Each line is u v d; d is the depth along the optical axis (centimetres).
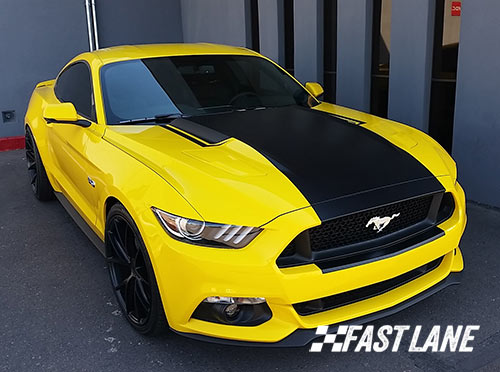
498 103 429
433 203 267
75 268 374
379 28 541
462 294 320
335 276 232
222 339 240
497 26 416
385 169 267
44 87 538
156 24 841
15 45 728
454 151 474
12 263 385
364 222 246
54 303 328
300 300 231
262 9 678
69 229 446
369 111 570
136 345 281
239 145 285
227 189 241
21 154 710
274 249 226
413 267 257
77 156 353
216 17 777
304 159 270
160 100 355
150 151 284
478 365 256
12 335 295
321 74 613
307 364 262
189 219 235
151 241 246
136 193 262
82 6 764
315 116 341
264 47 689
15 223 462
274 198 236
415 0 477
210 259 228
